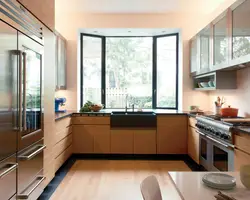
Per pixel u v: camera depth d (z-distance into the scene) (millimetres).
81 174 3561
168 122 4402
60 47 4336
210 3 4160
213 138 3016
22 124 2037
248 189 1121
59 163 3539
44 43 2646
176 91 5188
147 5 4297
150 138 4418
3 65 1737
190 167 3906
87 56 5270
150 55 5410
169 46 5246
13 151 1918
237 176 1333
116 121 4387
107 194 2844
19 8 1985
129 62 5434
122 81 5438
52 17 2936
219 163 2871
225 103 4027
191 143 4145
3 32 1730
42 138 2611
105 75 5422
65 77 4730
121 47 5434
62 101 4484
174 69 5203
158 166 3980
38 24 2439
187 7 4383
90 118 4422
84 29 4902
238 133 2393
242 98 3408
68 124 4102
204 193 1090
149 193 1104
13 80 1895
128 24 4809
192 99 4855
